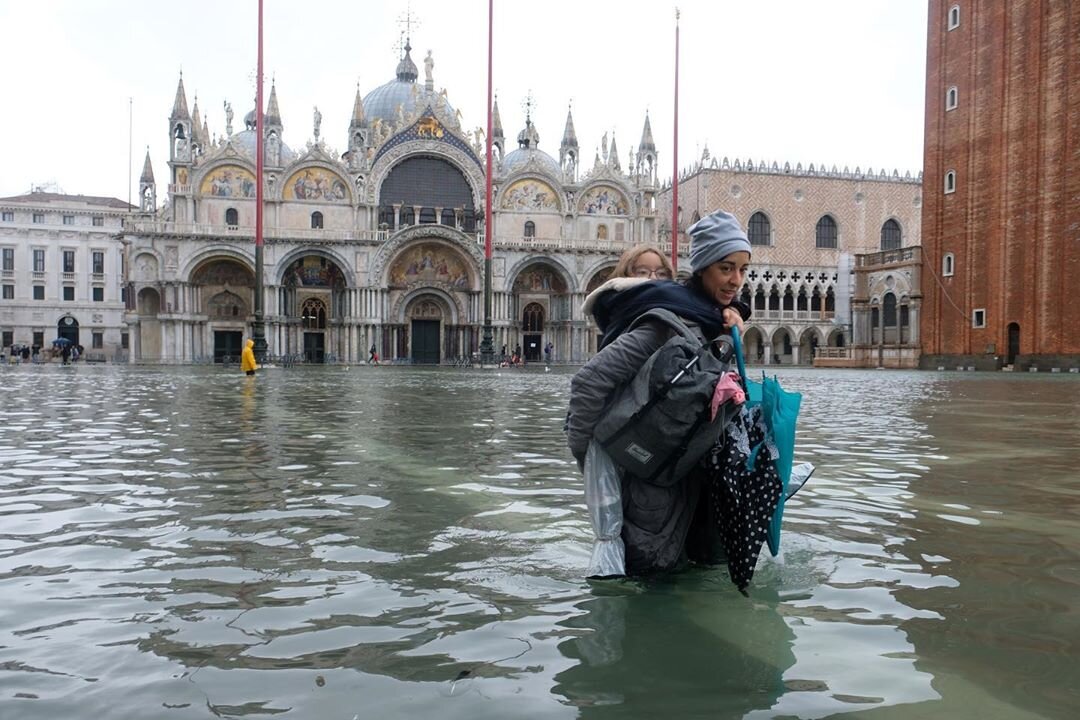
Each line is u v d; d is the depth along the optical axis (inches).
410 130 3405.5
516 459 388.2
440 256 3390.7
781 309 3850.9
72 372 1937.7
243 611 168.1
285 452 411.2
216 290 3225.9
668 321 192.1
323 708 123.5
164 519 254.2
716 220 204.7
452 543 224.8
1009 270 2316.7
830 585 186.2
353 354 3243.1
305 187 3272.6
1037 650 146.1
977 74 2429.9
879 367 2783.0
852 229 3971.5
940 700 125.6
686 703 125.3
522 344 3550.7
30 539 228.7
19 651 146.2
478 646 148.7
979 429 546.0
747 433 191.9
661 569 198.7
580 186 3555.6
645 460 191.5
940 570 198.7
